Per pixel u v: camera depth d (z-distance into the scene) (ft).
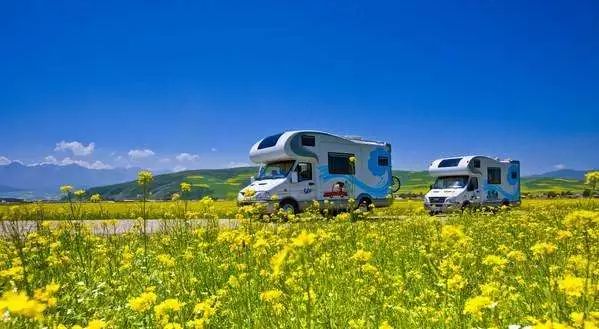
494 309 12.95
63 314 15.70
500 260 17.61
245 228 28.53
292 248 11.03
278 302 15.14
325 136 76.69
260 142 76.84
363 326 14.24
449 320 14.26
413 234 39.93
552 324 10.08
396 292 18.45
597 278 16.20
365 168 82.99
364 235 38.78
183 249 30.48
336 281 19.57
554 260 21.24
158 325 13.37
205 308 13.62
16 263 22.40
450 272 19.52
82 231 35.60
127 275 21.95
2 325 11.91
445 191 95.20
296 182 71.51
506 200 106.83
